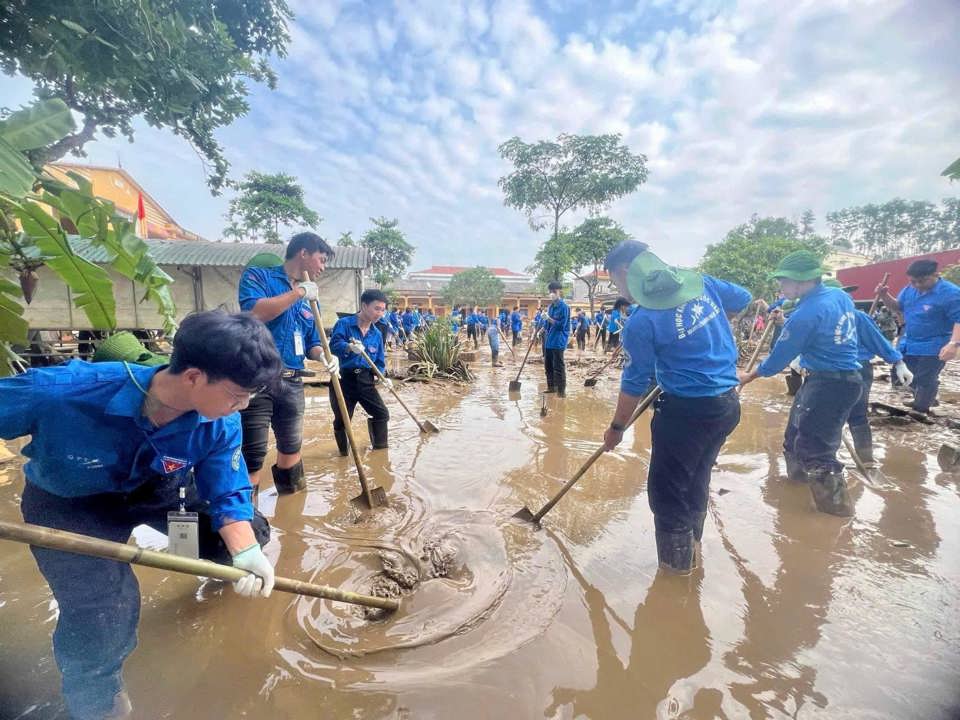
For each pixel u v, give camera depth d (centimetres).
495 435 531
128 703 167
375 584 244
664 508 250
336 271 1227
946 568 253
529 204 1969
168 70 463
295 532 302
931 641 197
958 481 372
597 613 220
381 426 466
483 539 289
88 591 157
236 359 124
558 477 398
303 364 349
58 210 243
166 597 232
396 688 178
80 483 150
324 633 207
